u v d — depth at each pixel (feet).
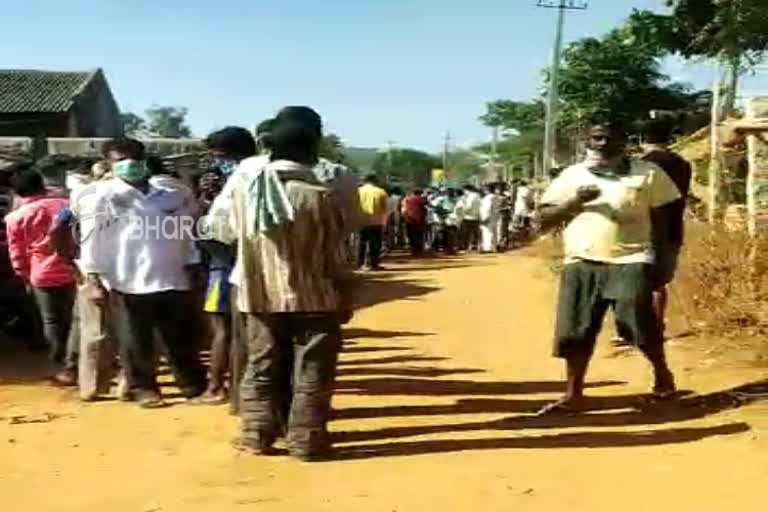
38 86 140.46
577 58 122.11
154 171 28.37
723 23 37.73
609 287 23.90
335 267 20.93
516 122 187.32
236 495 18.69
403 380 29.19
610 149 23.63
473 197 95.55
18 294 36.50
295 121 20.89
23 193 31.78
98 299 26.76
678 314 34.12
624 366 29.50
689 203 44.86
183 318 26.84
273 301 20.68
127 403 26.84
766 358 28.25
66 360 29.43
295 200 20.42
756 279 32.89
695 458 20.33
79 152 53.36
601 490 18.60
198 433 23.36
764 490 18.29
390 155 298.97
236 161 26.63
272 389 21.38
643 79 118.93
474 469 19.98
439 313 45.52
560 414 24.36
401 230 98.37
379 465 20.44
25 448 22.27
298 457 20.76
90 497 18.79
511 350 34.42
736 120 39.11
